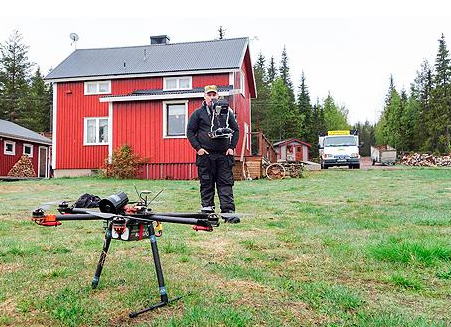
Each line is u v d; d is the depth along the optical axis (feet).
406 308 8.73
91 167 67.31
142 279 10.64
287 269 11.76
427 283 10.43
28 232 18.10
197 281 10.52
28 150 87.56
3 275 11.13
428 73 190.60
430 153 151.12
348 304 8.87
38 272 11.34
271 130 186.60
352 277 10.98
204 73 65.77
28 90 165.17
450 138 161.68
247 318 8.02
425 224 18.78
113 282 10.37
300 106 203.92
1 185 46.44
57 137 69.26
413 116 196.54
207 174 18.93
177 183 47.11
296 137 190.49
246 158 54.65
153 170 58.23
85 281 10.50
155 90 66.64
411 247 12.87
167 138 58.23
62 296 9.32
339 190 37.32
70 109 69.51
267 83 210.18
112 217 8.43
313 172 68.39
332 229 17.76
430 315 8.36
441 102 164.14
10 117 156.87
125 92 68.64
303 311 8.54
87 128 68.95
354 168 82.48
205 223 8.36
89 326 7.84
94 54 77.36
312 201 29.17
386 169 77.30
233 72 65.46
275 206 26.25
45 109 172.65
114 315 8.31
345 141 82.23
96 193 36.09
